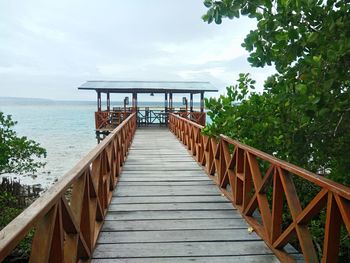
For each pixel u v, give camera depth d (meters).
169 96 19.56
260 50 2.96
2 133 8.91
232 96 5.11
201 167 7.10
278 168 2.94
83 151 23.14
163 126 18.97
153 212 4.18
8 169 9.25
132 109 18.47
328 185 2.07
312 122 3.10
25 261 5.47
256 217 3.88
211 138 5.94
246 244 3.24
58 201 1.92
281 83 3.09
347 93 2.42
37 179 14.75
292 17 2.54
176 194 5.01
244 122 4.77
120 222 3.81
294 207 2.68
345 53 2.19
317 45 2.54
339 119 2.70
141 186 5.49
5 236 1.30
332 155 3.36
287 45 2.67
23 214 1.54
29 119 65.94
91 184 3.07
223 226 3.72
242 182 4.32
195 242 3.28
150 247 3.16
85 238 2.86
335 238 2.14
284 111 3.76
